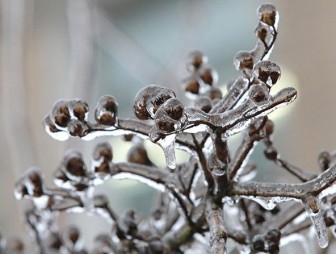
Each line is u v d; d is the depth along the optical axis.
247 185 0.50
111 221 0.57
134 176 0.53
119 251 0.56
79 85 0.92
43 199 0.56
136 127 0.49
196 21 1.04
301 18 1.17
